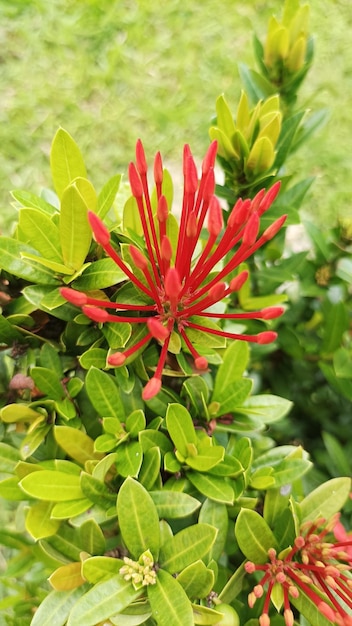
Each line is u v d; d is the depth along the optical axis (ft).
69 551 0.53
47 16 1.87
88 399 0.56
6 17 1.89
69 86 1.78
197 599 0.50
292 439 0.99
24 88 1.78
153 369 0.55
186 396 0.57
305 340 0.91
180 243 0.45
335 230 0.83
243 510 0.50
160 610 0.45
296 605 0.51
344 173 1.66
